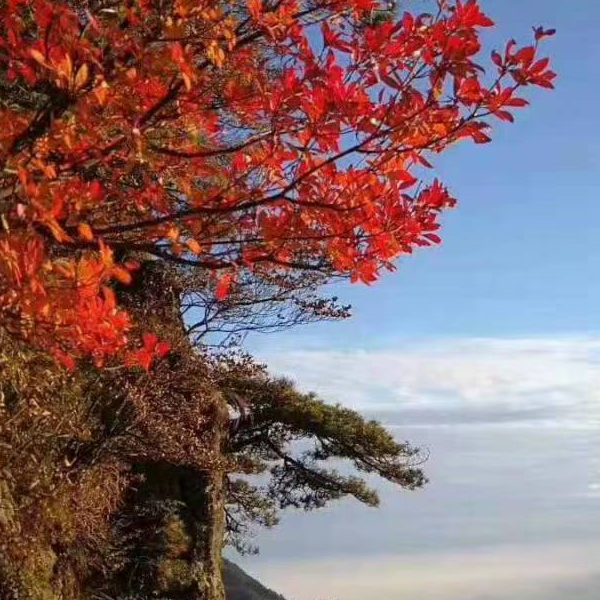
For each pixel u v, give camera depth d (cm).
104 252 400
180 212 472
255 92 480
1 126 460
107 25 475
